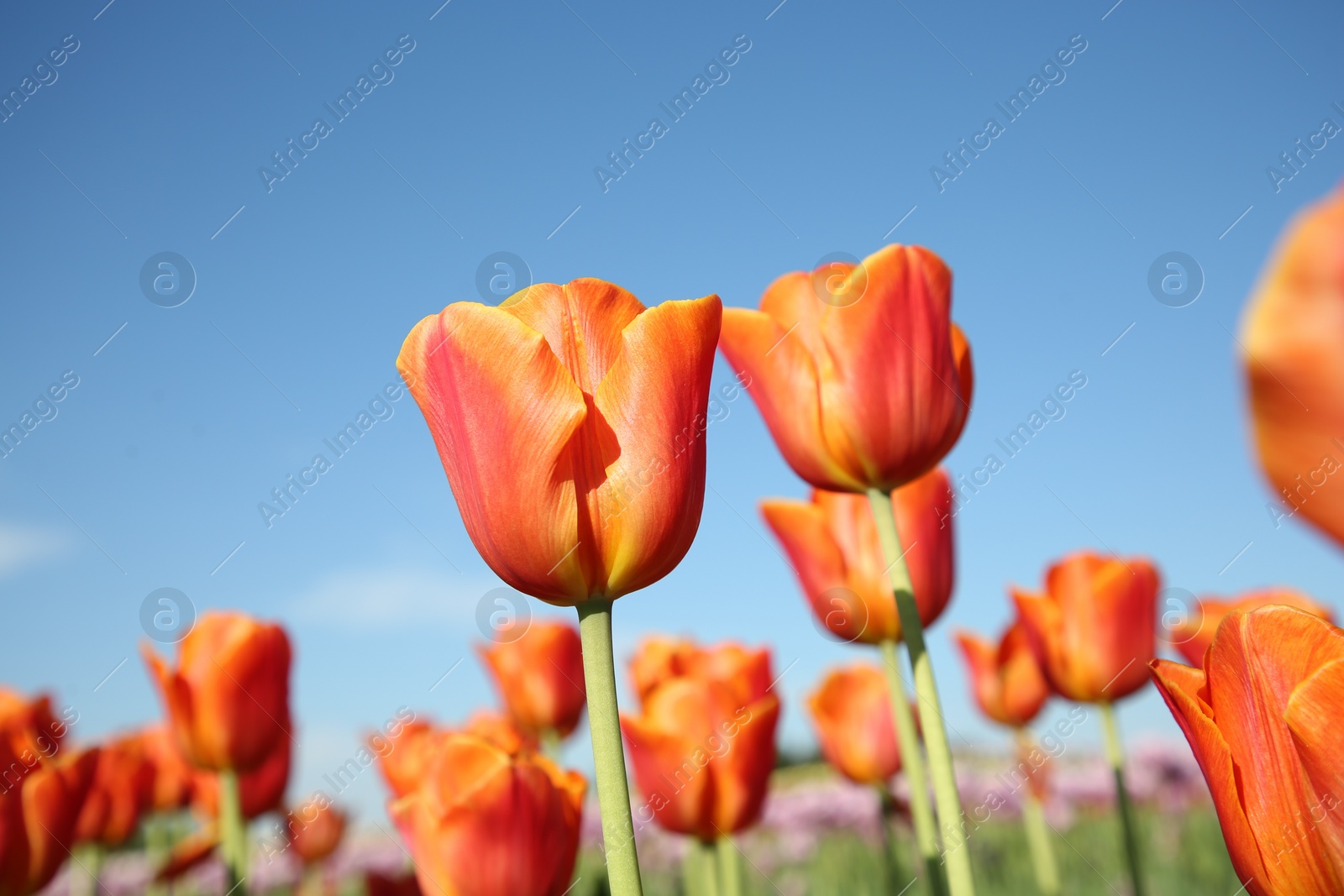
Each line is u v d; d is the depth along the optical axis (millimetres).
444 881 667
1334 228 79
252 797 852
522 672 882
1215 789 404
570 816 683
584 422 537
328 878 975
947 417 652
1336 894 355
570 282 582
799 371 657
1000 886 958
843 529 729
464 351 531
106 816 913
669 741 768
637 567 533
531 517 521
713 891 772
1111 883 966
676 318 542
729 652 858
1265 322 83
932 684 627
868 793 1174
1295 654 369
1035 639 803
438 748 694
